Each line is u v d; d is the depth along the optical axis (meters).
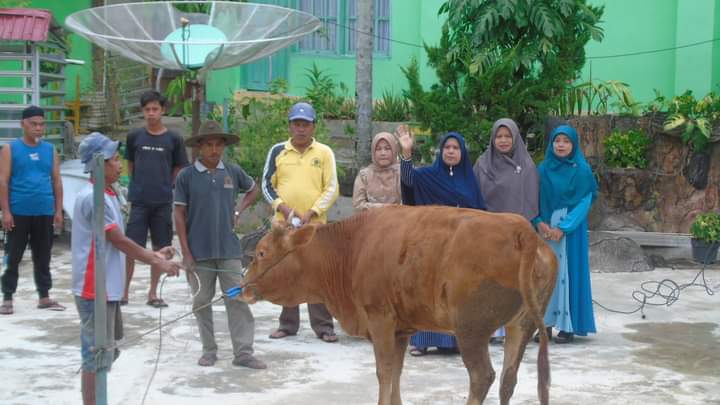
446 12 12.99
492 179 8.05
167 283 10.20
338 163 12.73
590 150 11.97
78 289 5.71
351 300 5.80
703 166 11.60
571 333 8.03
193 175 7.14
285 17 10.47
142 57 10.12
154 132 9.40
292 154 7.98
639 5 13.18
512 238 5.14
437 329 5.54
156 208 9.38
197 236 7.13
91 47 17.09
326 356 7.57
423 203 7.43
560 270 8.04
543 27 11.38
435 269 5.29
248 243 10.04
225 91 15.54
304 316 9.02
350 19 14.84
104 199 5.28
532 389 6.74
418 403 6.36
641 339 8.20
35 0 16.59
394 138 8.06
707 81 12.71
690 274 10.91
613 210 11.91
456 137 7.37
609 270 11.04
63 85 14.78
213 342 7.27
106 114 16.34
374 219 5.70
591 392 6.63
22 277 10.51
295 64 15.16
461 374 7.11
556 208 8.13
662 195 11.79
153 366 7.21
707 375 7.09
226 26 10.53
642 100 13.30
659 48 13.16
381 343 5.60
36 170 8.98
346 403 6.35
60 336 8.06
